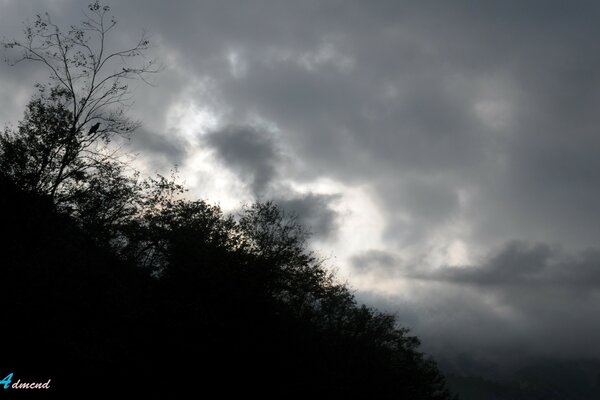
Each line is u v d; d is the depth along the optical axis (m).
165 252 37.44
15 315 24.50
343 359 43.34
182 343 31.64
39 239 26.86
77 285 27.05
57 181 28.56
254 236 40.31
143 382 29.89
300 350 37.97
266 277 37.47
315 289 44.44
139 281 34.97
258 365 34.56
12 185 27.14
